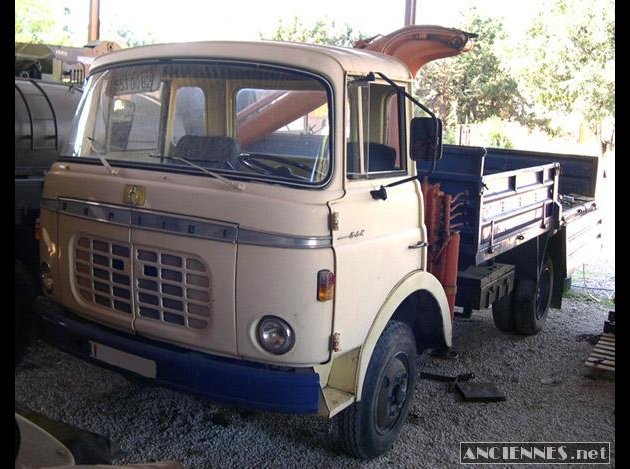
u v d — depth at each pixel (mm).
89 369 5102
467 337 6660
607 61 14102
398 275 3975
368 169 3750
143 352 3525
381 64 3871
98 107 4051
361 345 3650
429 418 4785
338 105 3455
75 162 3975
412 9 10641
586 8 14117
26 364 5086
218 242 3350
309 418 4594
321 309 3322
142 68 3908
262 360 3346
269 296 3285
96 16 11828
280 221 3258
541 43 14484
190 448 4102
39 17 15430
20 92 5008
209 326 3434
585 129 15055
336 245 3373
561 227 6914
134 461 3896
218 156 3592
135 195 3576
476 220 5117
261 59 3582
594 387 5559
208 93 3666
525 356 6199
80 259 3883
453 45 5262
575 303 8250
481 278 5402
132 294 3648
